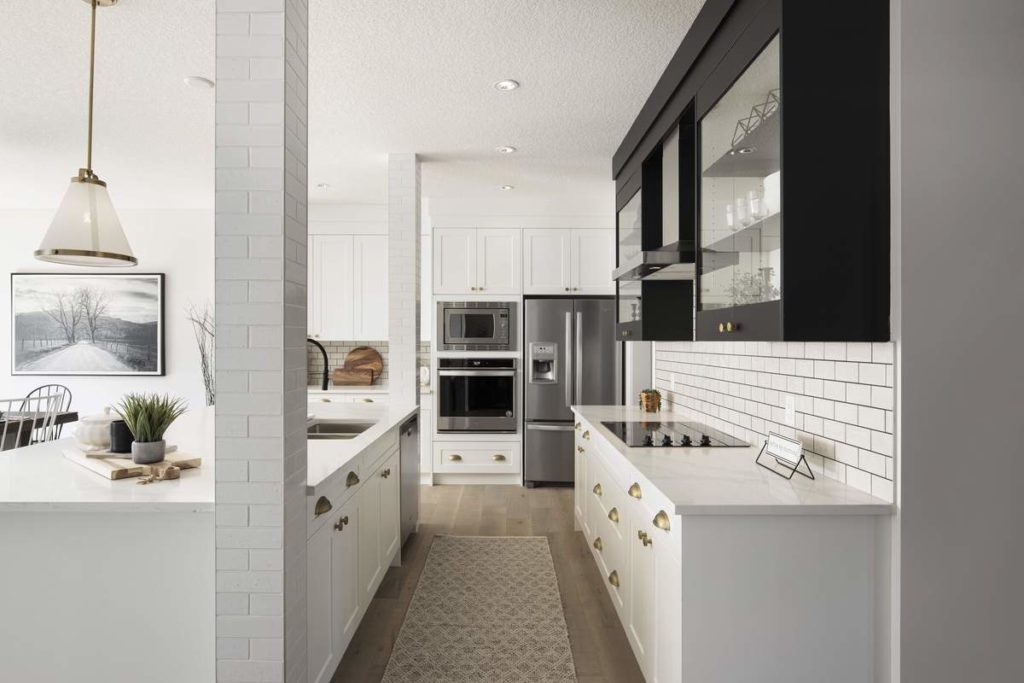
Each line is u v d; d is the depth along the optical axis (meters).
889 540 1.67
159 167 4.48
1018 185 1.62
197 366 5.95
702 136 2.35
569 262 5.43
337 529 2.22
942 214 1.61
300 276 1.91
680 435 2.90
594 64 2.79
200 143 3.91
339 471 2.17
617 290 4.00
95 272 5.92
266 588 1.76
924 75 1.61
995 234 1.61
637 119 3.40
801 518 1.69
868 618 1.69
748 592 1.69
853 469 1.86
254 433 1.76
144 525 1.82
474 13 2.35
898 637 1.63
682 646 1.69
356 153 4.12
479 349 5.44
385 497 3.07
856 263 1.63
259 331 1.76
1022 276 1.61
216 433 1.76
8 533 1.83
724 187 2.09
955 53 1.61
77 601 1.83
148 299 5.93
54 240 2.28
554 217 5.44
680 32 2.50
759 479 1.98
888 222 1.64
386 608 2.89
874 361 1.74
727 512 1.66
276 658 1.76
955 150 1.61
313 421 3.52
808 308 1.62
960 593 1.62
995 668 1.64
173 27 2.42
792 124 1.63
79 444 2.52
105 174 4.69
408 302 4.16
